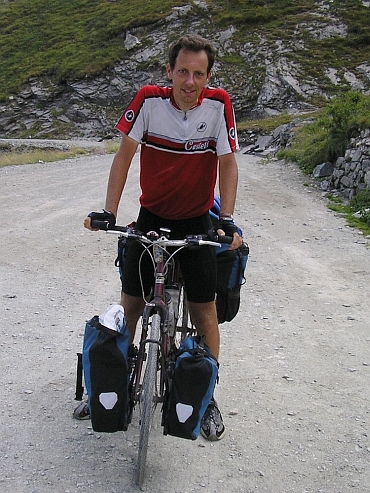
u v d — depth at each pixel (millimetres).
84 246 8547
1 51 53969
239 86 41906
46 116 45750
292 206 12148
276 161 19500
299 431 3875
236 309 3873
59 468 3408
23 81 48062
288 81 40500
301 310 6148
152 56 46719
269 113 39344
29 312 5895
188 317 4379
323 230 9930
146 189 3459
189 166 3371
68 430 3799
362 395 4371
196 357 3137
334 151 15703
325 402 4254
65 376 4539
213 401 3875
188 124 3311
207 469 3449
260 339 5359
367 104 16125
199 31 47281
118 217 10555
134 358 3432
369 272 7523
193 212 3479
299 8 47719
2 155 26594
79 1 59031
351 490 3303
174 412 3141
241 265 3750
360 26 44594
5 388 4320
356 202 12086
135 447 3637
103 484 3275
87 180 15633
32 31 55750
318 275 7383
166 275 3428
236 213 11219
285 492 3275
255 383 4508
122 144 3402
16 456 3506
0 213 10820
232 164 3457
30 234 9203
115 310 3244
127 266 3512
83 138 43156
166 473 3393
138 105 3332
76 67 47406
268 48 44188
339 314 6047
